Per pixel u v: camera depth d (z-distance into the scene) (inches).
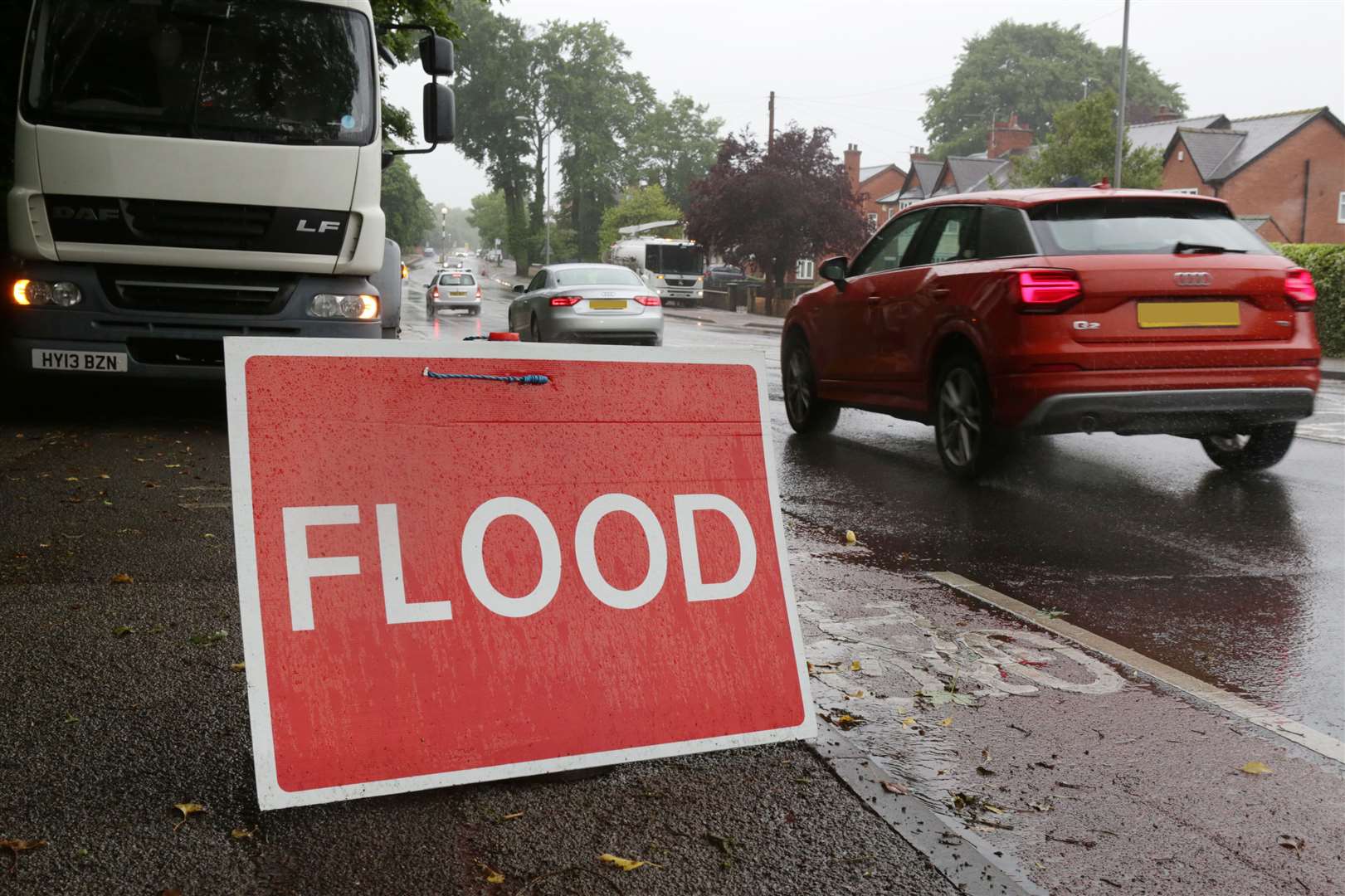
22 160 322.3
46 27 324.5
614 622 124.6
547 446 126.3
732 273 2837.1
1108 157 1736.0
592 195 3878.0
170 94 327.3
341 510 115.9
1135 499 292.0
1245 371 287.7
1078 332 281.4
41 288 327.9
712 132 4062.5
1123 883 105.5
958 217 327.9
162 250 327.3
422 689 114.8
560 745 118.9
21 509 238.4
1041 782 126.9
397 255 501.7
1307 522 267.4
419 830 109.3
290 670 110.6
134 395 442.9
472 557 120.2
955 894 101.2
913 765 130.2
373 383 119.8
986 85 4097.0
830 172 2028.8
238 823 109.3
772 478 137.5
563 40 3599.9
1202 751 137.0
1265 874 107.9
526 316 762.8
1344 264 885.8
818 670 162.4
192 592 181.2
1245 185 2188.7
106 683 142.3
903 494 299.1
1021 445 380.5
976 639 178.9
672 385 133.8
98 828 107.5
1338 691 159.3
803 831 111.4
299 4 337.4
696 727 125.3
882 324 348.8
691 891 100.4
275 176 331.6
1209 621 190.9
